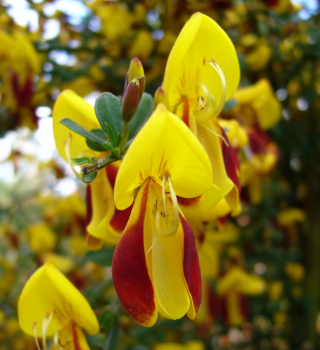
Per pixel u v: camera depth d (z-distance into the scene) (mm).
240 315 151
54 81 146
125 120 57
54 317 71
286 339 211
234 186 64
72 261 185
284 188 197
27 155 241
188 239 53
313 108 177
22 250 217
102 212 69
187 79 64
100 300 128
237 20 163
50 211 199
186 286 51
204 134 65
